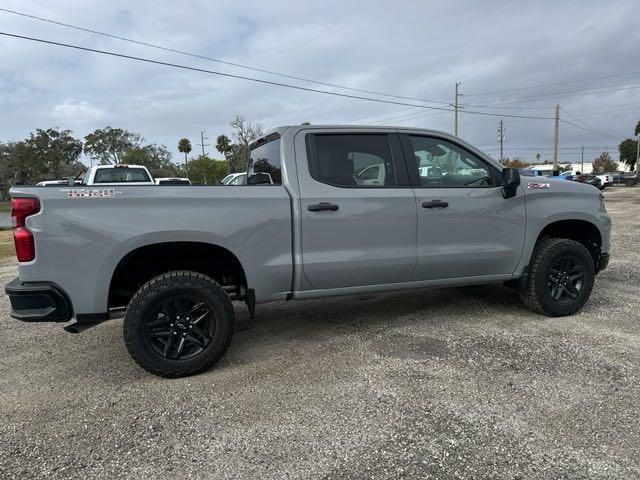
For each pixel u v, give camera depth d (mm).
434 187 4273
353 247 3982
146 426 2898
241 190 3699
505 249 4492
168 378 3566
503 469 2385
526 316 4785
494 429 2738
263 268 3748
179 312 3547
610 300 5301
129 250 3404
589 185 5016
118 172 13297
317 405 3082
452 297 5570
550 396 3102
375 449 2584
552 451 2520
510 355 3779
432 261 4242
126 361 3980
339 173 4004
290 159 3916
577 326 4438
